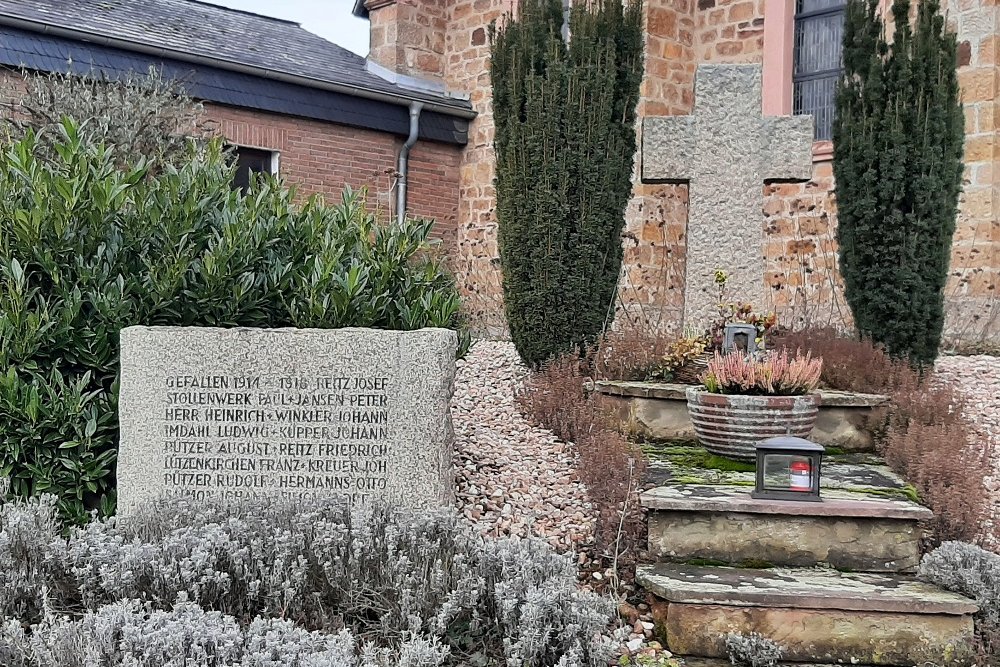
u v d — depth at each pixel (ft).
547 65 26.11
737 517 16.52
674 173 26.30
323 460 16.92
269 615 13.52
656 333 27.66
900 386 23.72
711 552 16.53
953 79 26.35
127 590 13.20
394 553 14.25
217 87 42.78
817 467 16.65
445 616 13.10
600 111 25.86
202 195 19.49
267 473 16.90
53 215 17.48
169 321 17.97
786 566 16.37
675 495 17.03
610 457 18.58
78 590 13.96
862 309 26.94
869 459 21.52
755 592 14.56
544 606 12.75
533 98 25.98
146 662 11.10
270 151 45.16
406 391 16.94
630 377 24.84
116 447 17.49
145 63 41.09
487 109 50.03
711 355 24.54
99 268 17.63
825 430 22.48
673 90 43.19
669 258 42.01
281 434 16.92
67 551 14.10
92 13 43.01
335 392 16.94
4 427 16.66
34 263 17.62
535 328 26.35
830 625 14.39
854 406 22.44
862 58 26.76
